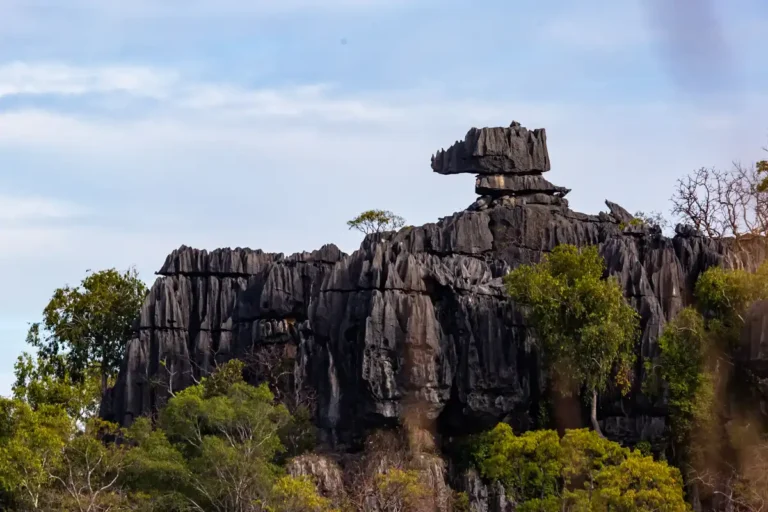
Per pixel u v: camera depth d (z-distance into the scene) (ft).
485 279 537.65
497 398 517.96
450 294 524.93
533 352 522.06
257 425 505.25
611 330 501.56
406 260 522.06
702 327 503.20
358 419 517.96
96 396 605.31
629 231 571.28
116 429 545.85
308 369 534.37
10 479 494.18
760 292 506.89
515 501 490.49
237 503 480.64
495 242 575.79
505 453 473.67
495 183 599.98
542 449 469.16
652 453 508.12
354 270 531.50
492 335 520.42
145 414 580.71
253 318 587.68
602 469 463.83
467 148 606.14
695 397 497.87
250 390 520.83
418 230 563.07
